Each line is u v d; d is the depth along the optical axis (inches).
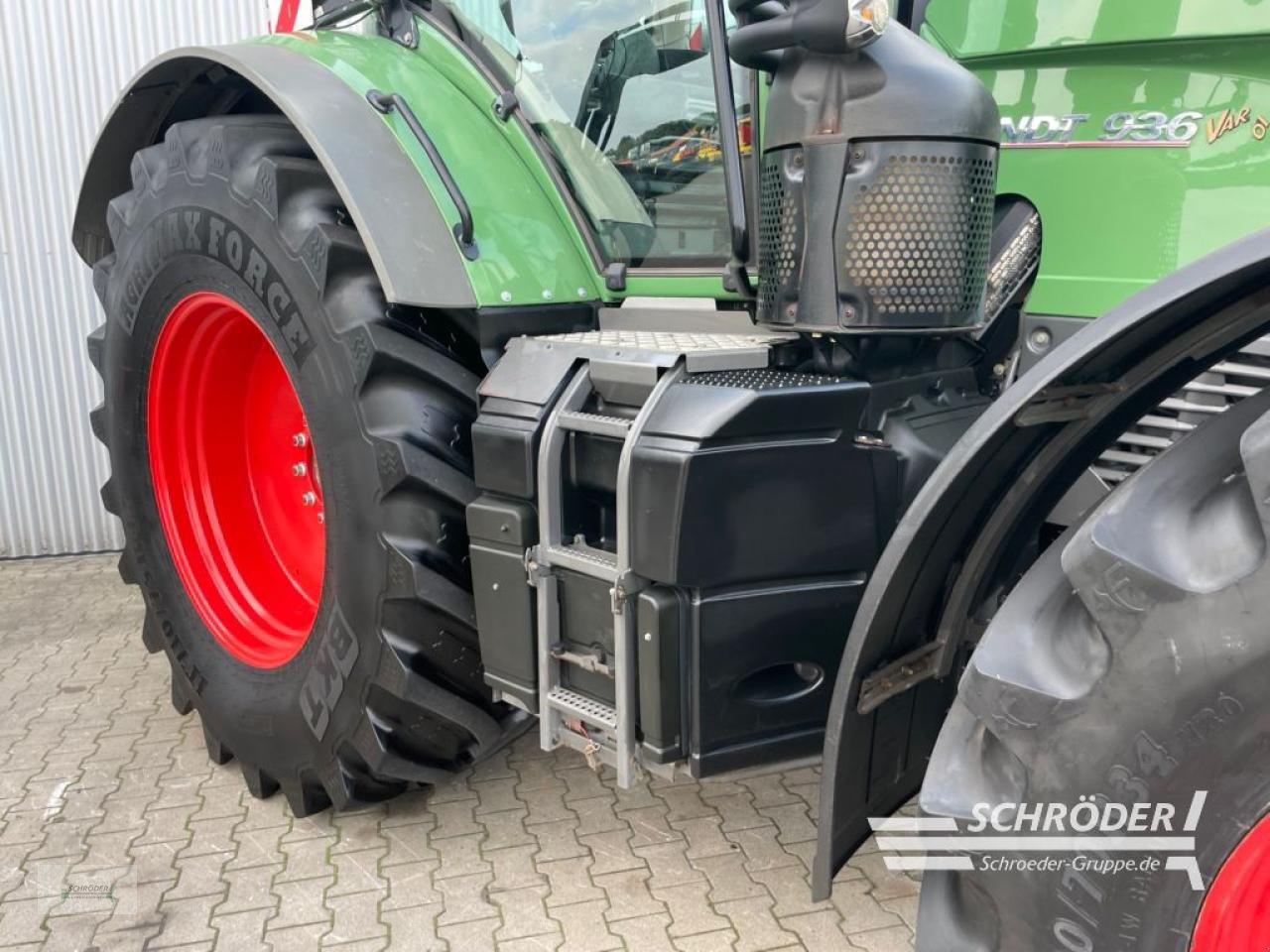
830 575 69.4
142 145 116.8
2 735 123.0
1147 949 48.0
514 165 89.1
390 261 77.5
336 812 102.9
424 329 83.3
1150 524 46.8
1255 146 64.2
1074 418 56.2
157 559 111.6
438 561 81.4
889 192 62.1
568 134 87.3
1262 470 41.6
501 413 76.3
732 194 69.9
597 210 87.4
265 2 135.6
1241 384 63.4
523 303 82.7
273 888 91.0
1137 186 68.5
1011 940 52.1
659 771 69.1
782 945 81.6
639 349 70.6
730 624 66.7
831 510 67.8
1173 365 56.1
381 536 81.4
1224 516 45.6
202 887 91.6
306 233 83.4
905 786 68.2
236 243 89.7
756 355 70.9
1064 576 51.9
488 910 86.9
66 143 186.7
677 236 82.5
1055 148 71.4
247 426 114.0
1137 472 49.3
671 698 67.3
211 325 103.6
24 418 194.1
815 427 66.2
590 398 73.9
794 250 65.8
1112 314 48.8
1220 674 43.6
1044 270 72.8
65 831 101.3
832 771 58.2
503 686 79.9
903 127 61.2
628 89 82.7
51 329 192.1
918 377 72.7
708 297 80.9
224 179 90.3
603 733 73.3
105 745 119.9
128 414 110.6
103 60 185.9
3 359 191.0
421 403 81.2
